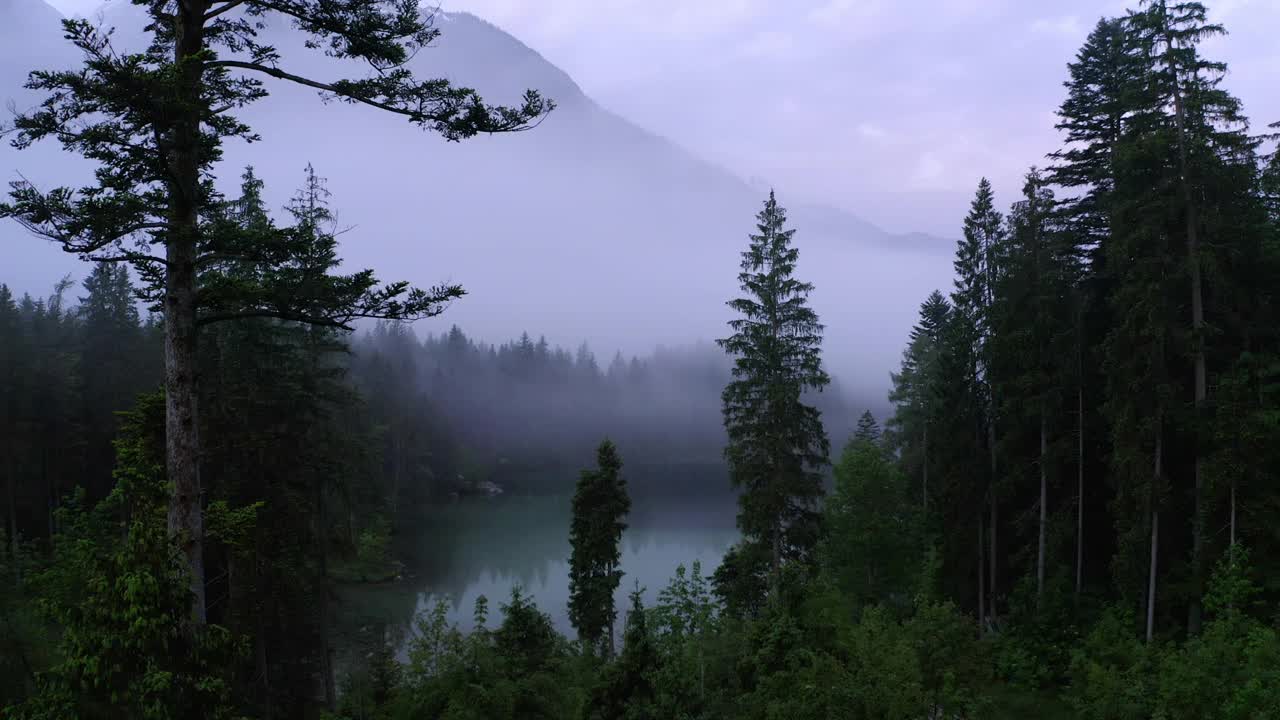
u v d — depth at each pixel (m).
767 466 27.48
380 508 63.00
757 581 28.36
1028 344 26.52
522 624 20.06
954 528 30.48
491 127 10.52
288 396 21.36
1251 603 20.33
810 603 18.56
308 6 10.14
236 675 15.33
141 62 8.62
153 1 9.80
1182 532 23.59
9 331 41.31
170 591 8.29
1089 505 28.00
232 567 19.48
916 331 48.56
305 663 26.11
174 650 8.27
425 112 10.59
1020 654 24.12
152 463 9.54
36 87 8.35
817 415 27.67
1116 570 22.75
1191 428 21.34
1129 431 22.05
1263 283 22.45
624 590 51.59
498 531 78.25
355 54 10.66
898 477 36.19
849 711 12.79
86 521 13.79
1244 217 21.62
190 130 9.12
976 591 31.08
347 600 46.28
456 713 13.48
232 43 10.55
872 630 15.97
